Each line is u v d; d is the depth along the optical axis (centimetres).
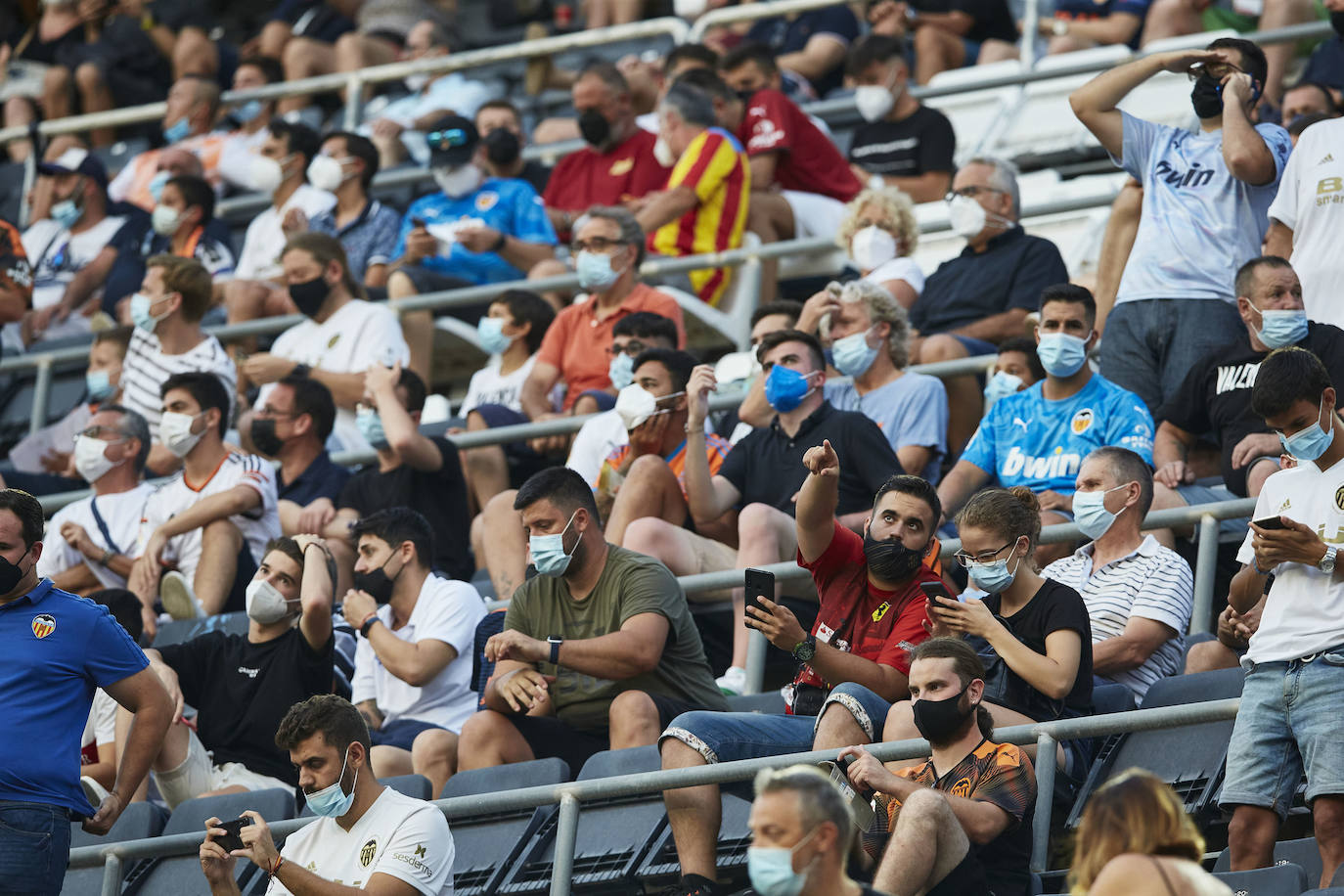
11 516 1900
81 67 4938
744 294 3344
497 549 2641
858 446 2400
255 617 2284
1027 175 3584
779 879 1274
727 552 2381
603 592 2072
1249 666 1756
